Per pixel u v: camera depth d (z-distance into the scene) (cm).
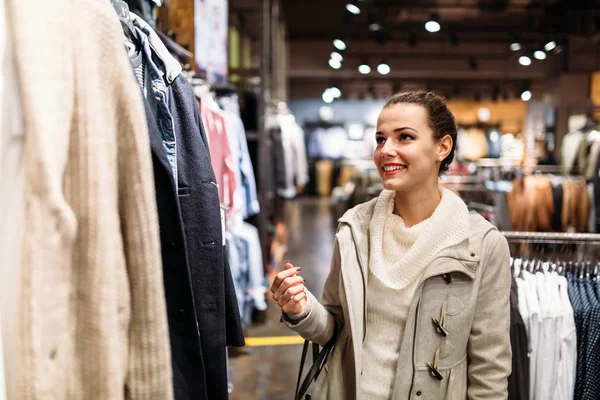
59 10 83
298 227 1017
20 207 83
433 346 127
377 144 136
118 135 92
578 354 199
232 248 364
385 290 132
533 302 198
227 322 159
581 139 721
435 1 1012
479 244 129
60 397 81
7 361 84
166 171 106
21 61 78
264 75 488
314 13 1169
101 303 83
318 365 140
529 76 1416
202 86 268
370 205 146
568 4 997
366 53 1437
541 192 618
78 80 84
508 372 128
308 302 135
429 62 1433
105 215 84
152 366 91
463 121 1645
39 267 76
